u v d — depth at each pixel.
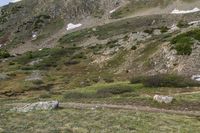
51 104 38.91
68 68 93.62
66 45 144.38
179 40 71.62
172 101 40.41
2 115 34.31
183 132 28.73
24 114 34.81
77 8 193.38
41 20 193.88
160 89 50.84
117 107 40.03
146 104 40.81
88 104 42.59
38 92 65.19
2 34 195.50
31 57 116.75
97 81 70.50
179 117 34.34
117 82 63.19
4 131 26.53
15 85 74.19
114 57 86.94
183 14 147.00
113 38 127.25
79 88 61.81
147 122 31.44
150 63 71.94
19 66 106.56
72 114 34.53
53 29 182.25
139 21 148.12
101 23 170.50
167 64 67.69
